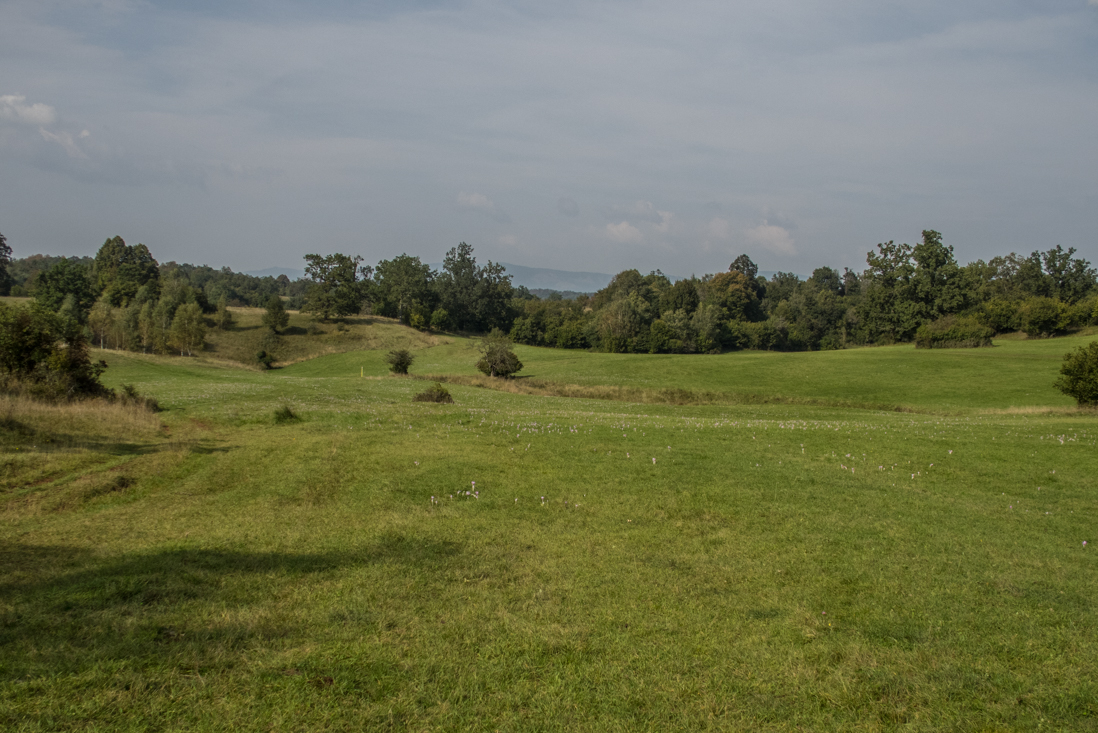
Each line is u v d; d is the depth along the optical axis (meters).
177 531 10.71
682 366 77.38
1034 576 9.18
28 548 9.45
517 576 8.85
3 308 26.64
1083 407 34.44
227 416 27.03
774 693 5.95
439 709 5.45
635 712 5.55
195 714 5.16
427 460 16.59
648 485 14.43
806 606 8.03
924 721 5.54
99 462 15.63
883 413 37.69
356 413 27.42
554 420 24.69
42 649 6.07
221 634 6.66
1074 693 6.00
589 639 6.92
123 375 61.88
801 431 21.42
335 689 5.66
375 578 8.56
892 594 8.47
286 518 11.70
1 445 16.11
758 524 11.72
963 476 15.96
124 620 6.84
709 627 7.32
